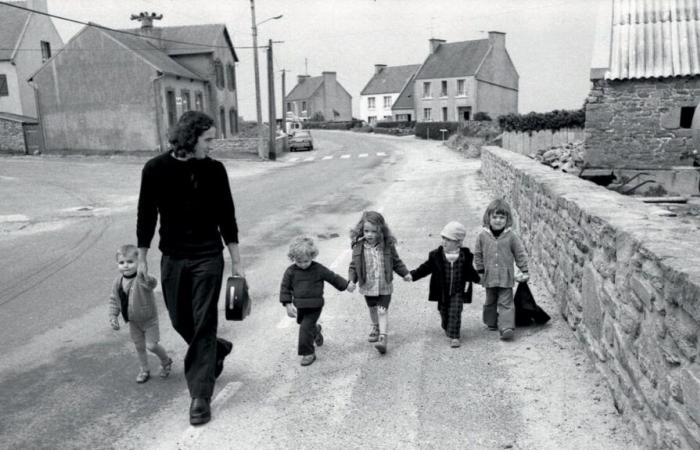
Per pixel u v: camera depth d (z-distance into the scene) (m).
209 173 4.21
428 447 3.72
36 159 34.69
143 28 43.66
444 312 5.39
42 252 10.84
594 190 6.38
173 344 5.77
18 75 41.69
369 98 91.06
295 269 5.10
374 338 5.56
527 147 31.42
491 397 4.34
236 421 4.16
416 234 10.73
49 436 4.06
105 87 37.00
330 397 4.46
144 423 4.20
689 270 2.88
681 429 2.93
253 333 5.98
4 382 5.00
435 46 73.56
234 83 49.41
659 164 18.50
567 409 4.10
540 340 5.38
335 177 24.86
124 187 22.42
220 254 4.33
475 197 15.48
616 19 19.98
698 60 17.95
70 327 6.43
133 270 4.66
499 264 5.43
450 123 60.06
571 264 5.55
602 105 18.69
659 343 3.22
